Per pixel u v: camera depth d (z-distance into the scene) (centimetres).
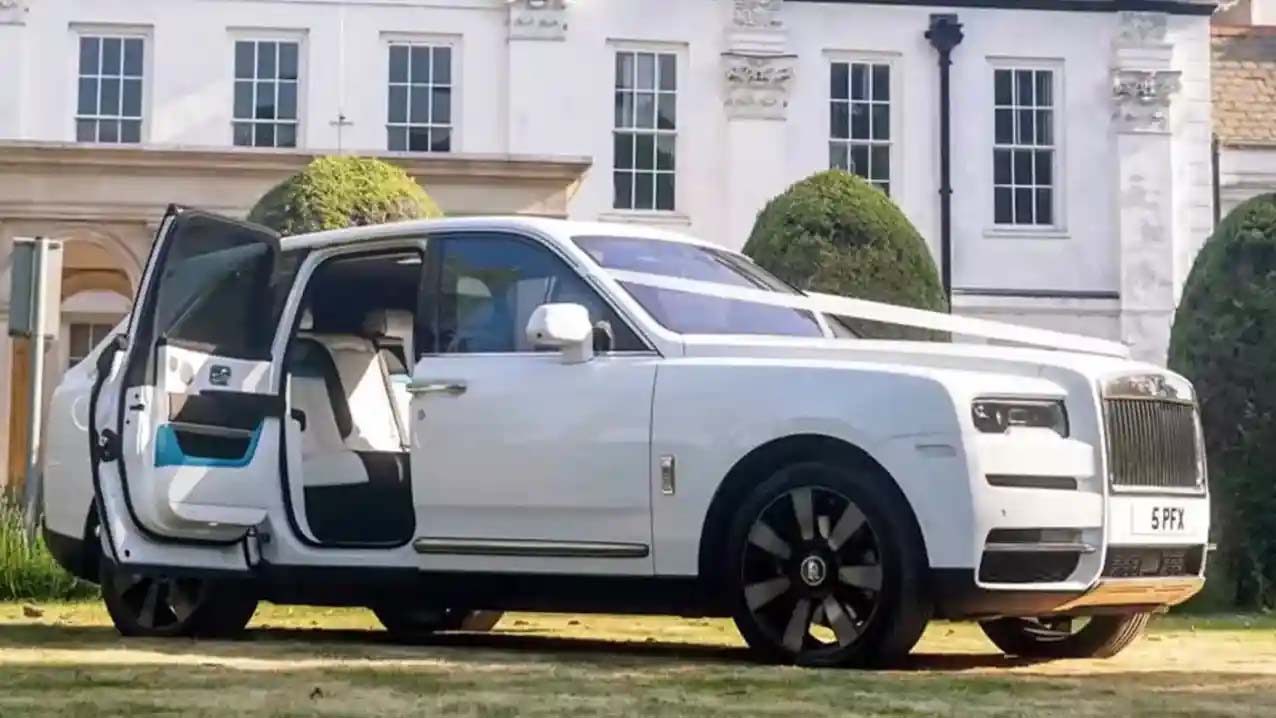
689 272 739
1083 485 643
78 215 2066
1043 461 632
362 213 1360
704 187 2367
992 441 624
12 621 924
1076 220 2417
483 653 711
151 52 2303
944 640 853
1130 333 2409
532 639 824
